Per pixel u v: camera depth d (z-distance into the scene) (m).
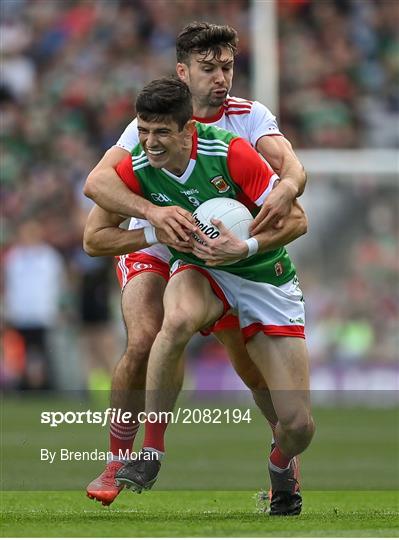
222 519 19.53
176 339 19.34
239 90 64.31
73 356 55.22
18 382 54.84
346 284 58.31
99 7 69.19
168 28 67.94
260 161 19.70
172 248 20.19
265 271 20.08
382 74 64.56
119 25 68.56
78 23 69.12
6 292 56.50
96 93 67.00
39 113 66.81
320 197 59.81
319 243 58.84
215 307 20.25
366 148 62.62
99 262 55.09
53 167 64.81
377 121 63.47
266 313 20.19
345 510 22.17
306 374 20.34
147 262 21.84
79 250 59.94
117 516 20.06
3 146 65.75
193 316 19.45
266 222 19.48
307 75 64.12
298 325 20.34
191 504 23.39
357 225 59.31
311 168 60.59
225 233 19.33
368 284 58.31
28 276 53.84
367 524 18.53
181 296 19.73
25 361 54.62
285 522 18.83
